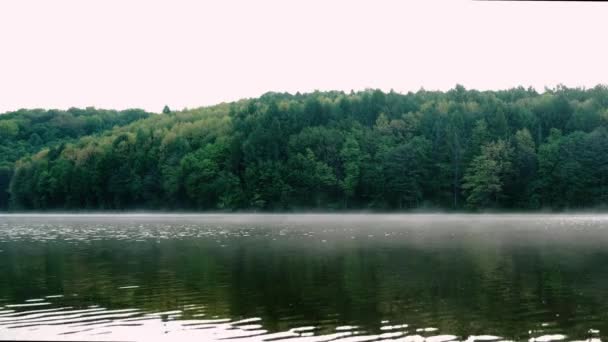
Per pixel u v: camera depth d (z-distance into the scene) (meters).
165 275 33.41
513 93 165.38
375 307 24.30
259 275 32.81
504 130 125.06
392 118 144.62
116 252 46.47
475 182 120.38
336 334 20.50
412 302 25.12
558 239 52.53
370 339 19.88
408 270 33.84
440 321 21.92
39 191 155.00
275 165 128.75
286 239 56.47
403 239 54.50
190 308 24.70
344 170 130.62
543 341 19.41
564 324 21.33
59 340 20.38
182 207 141.75
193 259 40.69
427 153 127.25
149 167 146.00
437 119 134.50
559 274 31.78
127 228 80.38
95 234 68.31
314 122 144.12
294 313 23.50
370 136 134.62
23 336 20.91
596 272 32.34
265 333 20.77
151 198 144.25
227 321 22.47
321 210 128.25
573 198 114.94
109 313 24.12
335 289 28.28
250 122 142.75
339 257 40.38
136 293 28.14
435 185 125.25
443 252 42.66
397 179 123.00
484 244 48.34
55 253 46.47
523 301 25.06
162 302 26.00
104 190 149.00
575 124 130.50
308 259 39.53
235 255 42.66
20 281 32.16
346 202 129.88
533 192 118.50
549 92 159.25
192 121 181.88
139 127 179.75
